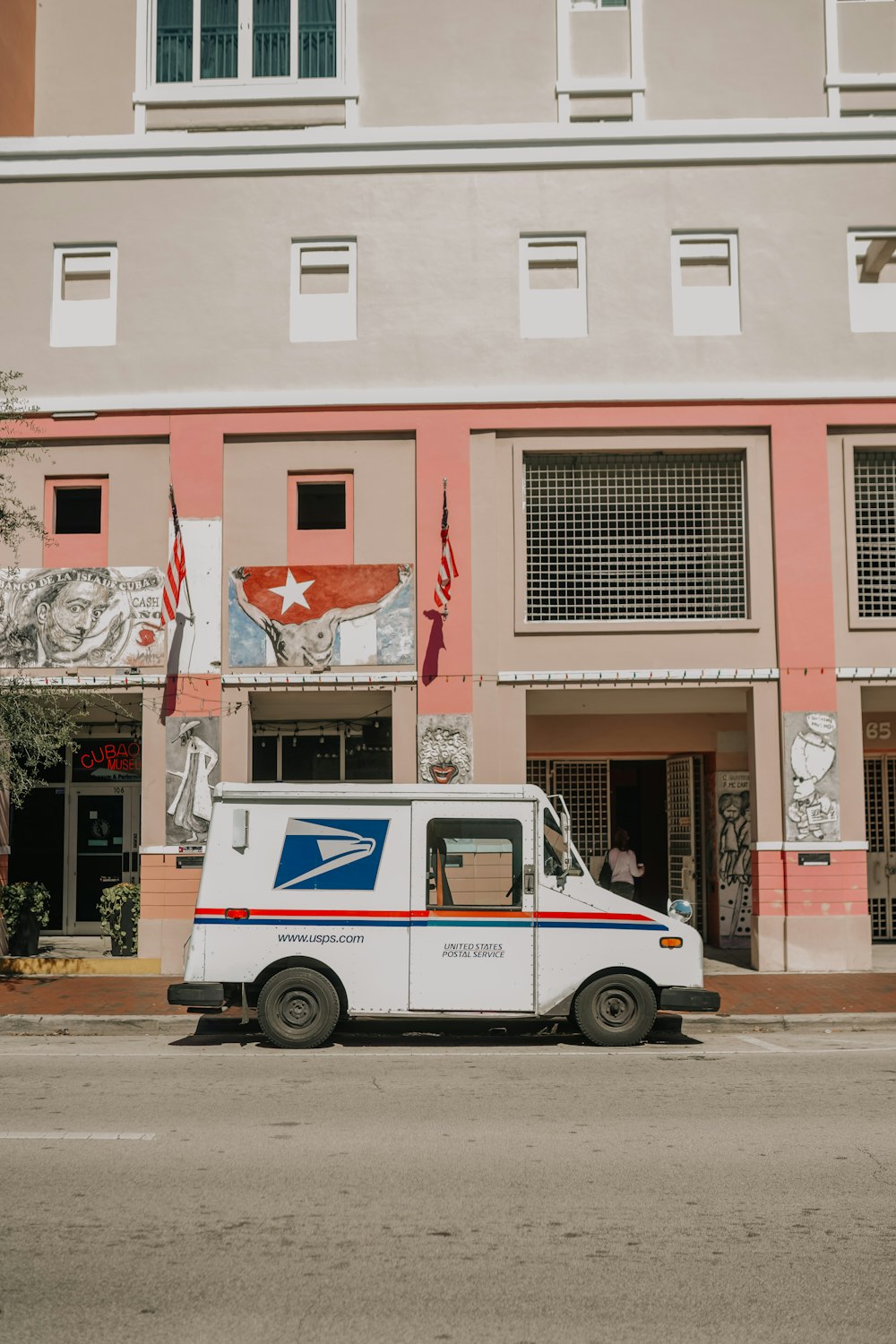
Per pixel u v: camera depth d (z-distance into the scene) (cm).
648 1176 696
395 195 1783
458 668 1709
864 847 1691
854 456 1762
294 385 1762
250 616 1730
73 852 2091
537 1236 594
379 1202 647
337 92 1930
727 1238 592
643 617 1748
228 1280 536
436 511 1738
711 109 1916
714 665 1722
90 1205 640
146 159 1786
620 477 1770
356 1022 1273
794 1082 982
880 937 2072
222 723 1717
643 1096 923
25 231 1786
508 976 1162
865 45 1934
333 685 1719
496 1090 945
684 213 1772
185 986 1155
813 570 1727
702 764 2034
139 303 1777
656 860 2058
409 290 1772
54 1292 522
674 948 1171
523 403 1745
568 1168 711
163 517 1755
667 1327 490
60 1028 1305
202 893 1167
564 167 1781
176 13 1989
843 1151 751
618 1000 1173
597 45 1925
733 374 1750
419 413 1752
